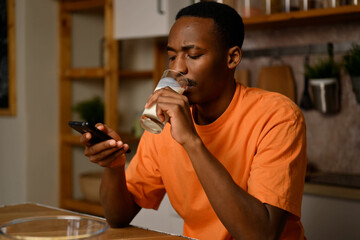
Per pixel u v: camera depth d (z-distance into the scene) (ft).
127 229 3.43
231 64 3.59
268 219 2.94
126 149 3.33
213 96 3.54
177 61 3.41
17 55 9.24
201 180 3.01
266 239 2.90
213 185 2.96
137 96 10.12
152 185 4.15
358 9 6.00
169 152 3.92
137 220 7.13
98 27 10.42
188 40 3.33
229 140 3.64
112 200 3.67
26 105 9.13
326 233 6.07
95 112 9.38
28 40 9.12
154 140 4.10
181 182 3.85
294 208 3.14
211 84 3.44
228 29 3.48
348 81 6.92
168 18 7.61
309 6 6.56
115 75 8.89
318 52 7.15
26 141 9.16
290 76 7.38
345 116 6.98
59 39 9.63
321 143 7.23
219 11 3.47
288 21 6.86
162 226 6.84
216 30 3.39
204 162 2.99
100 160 3.34
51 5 9.55
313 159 7.32
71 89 9.87
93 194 8.87
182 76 3.28
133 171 4.15
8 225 2.07
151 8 7.80
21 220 2.15
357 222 5.80
